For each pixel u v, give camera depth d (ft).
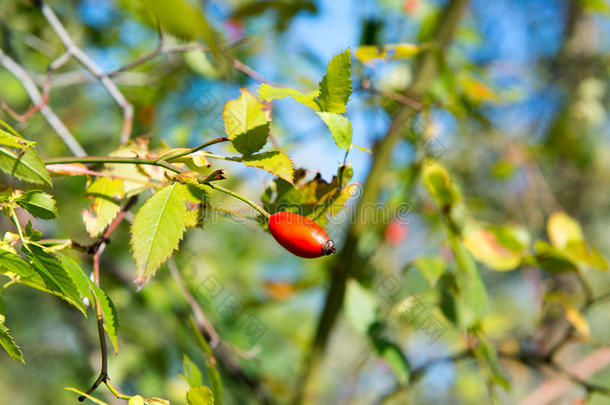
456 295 1.55
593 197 3.41
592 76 3.16
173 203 1.15
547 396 2.12
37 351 3.09
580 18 3.15
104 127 2.57
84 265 1.96
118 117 2.51
